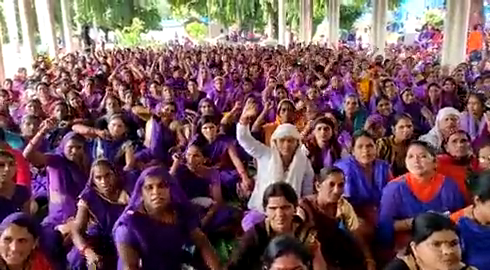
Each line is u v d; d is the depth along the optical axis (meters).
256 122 6.21
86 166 4.75
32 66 17.42
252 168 6.07
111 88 9.46
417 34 33.16
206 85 10.88
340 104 8.33
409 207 3.80
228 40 41.34
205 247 3.58
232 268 3.16
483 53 16.94
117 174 4.04
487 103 7.05
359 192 4.18
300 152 4.61
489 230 3.03
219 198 5.02
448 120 5.29
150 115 6.53
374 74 10.20
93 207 3.88
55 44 24.34
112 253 3.84
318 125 5.11
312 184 4.62
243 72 12.21
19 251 2.91
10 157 3.95
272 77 10.70
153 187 3.31
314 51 19.28
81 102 7.62
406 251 2.82
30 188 4.61
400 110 7.17
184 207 3.48
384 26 23.78
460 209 3.51
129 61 15.80
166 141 6.03
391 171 4.57
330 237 3.50
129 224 3.28
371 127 5.45
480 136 5.61
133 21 38.22
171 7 45.03
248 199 5.44
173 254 3.39
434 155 3.87
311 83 10.24
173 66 13.94
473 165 4.28
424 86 9.18
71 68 14.30
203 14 43.03
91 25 37.50
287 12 37.09
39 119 6.11
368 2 41.38
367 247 3.74
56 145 5.75
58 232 4.03
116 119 5.58
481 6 20.55
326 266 3.27
